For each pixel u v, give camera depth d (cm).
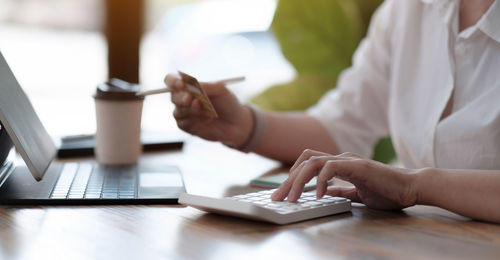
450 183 82
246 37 523
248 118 140
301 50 252
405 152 132
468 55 118
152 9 259
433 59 126
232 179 119
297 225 77
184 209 88
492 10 111
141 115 132
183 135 192
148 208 89
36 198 90
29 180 104
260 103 253
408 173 85
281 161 145
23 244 67
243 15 512
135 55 241
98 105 128
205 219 81
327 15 245
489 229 76
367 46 165
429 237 72
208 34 520
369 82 160
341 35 248
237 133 138
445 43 122
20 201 90
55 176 110
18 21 324
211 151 164
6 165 109
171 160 145
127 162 130
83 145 148
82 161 138
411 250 66
